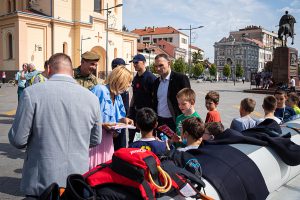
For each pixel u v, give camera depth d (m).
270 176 3.37
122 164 2.12
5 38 41.47
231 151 3.20
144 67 5.71
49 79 2.86
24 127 2.69
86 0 45.88
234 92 32.19
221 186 2.70
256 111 16.08
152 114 3.72
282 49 32.34
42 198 2.21
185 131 3.56
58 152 2.72
